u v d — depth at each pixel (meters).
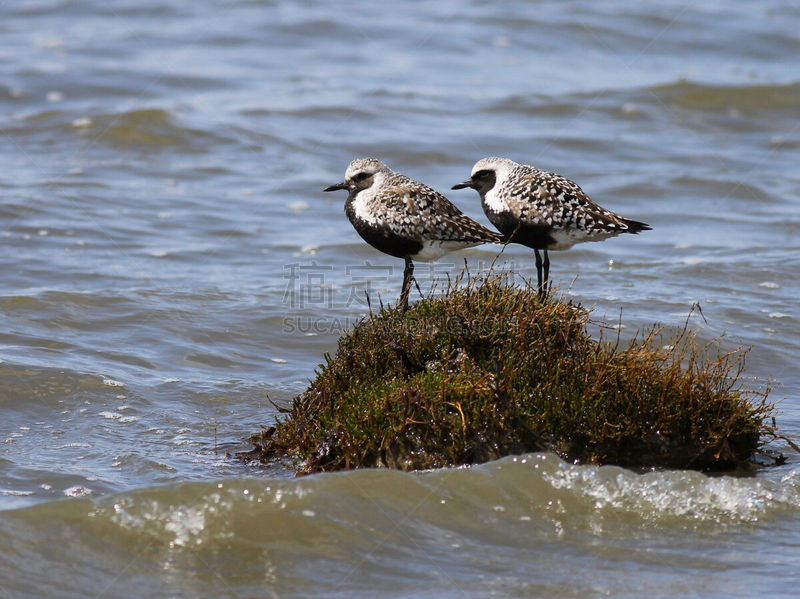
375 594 8.13
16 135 24.67
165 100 27.62
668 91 29.98
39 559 8.45
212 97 28.30
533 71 32.25
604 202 22.45
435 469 9.98
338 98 28.64
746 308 15.98
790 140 27.23
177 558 8.62
